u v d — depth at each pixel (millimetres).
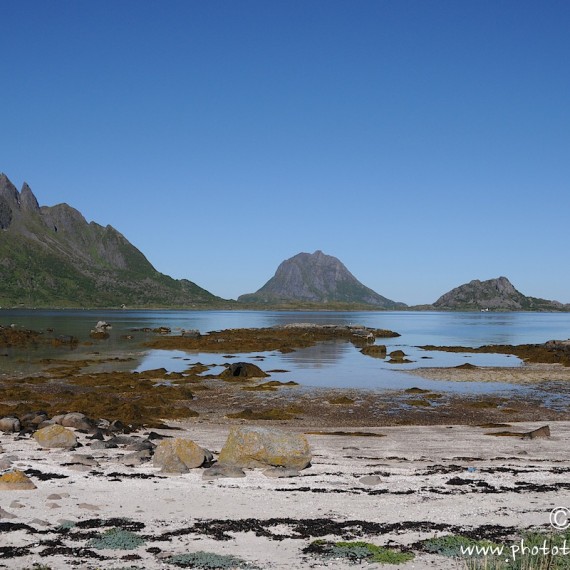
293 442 23766
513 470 23594
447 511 17656
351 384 54125
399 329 187500
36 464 22734
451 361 78062
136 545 14188
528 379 58625
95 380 54406
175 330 152500
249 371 59156
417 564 13117
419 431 33938
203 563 13039
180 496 18875
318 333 135375
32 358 75688
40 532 14891
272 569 12766
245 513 17188
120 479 20844
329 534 15312
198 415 38812
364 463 24812
